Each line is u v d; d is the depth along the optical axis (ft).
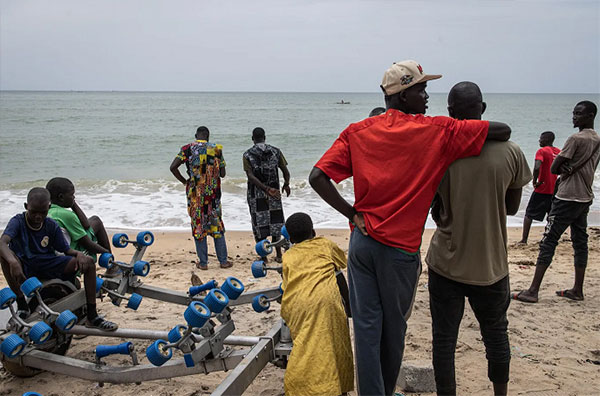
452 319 10.05
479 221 9.20
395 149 8.82
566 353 13.83
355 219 9.08
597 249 25.72
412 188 8.77
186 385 12.17
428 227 33.04
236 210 38.09
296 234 11.82
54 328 12.54
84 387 12.11
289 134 112.27
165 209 38.09
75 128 120.37
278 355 11.05
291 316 10.57
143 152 78.28
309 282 10.70
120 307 17.35
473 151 8.91
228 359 10.61
